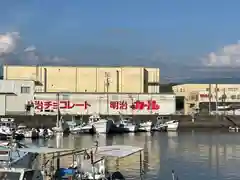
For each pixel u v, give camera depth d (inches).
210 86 6318.9
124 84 5142.7
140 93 5017.2
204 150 2768.2
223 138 3693.4
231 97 6225.4
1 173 1123.3
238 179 1791.3
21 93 4827.8
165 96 5039.4
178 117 4950.8
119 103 4968.0
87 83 5108.3
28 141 3240.7
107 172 1537.9
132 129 4303.6
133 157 2306.8
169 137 3789.4
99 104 4936.0
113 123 4227.4
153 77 5329.7
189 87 6412.4
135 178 1745.8
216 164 2155.5
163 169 1977.1
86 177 1429.6
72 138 3577.8
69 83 5083.7
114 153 1453.0
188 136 3912.4
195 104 6235.2
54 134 3809.1
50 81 5068.9
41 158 1657.2
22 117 4564.5
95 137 3708.2
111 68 5137.8
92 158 1488.7
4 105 4763.8
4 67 5073.8
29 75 5068.9
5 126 3604.8
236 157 2428.6
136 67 5162.4
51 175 1402.6
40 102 4840.1
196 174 1887.3
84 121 4507.9
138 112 4990.2
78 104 4896.7
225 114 5246.1
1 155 1362.0
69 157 1914.4
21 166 1360.7
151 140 3484.3
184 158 2364.7
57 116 4315.9
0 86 4810.5
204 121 4975.4
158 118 4815.5
